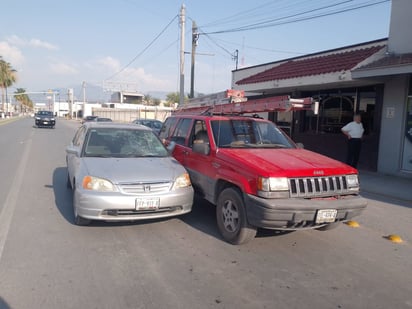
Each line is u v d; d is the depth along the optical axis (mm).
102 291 3514
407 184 9594
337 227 5863
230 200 4883
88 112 79938
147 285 3664
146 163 5617
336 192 4672
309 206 4305
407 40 10383
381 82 11195
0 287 3525
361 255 4723
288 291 3658
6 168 10531
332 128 13789
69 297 3383
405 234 5664
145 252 4508
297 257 4547
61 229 5223
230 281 3820
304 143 14812
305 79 12523
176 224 5637
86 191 4898
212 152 5488
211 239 5039
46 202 6727
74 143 7277
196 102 11992
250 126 6156
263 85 14578
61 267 4000
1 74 69750
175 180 5258
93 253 4410
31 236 4910
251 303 3396
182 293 3531
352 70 10406
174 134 7281
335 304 3443
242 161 4770
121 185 4914
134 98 86250
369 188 9094
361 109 12586
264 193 4336
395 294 3693
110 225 5453
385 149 11102
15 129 30984
